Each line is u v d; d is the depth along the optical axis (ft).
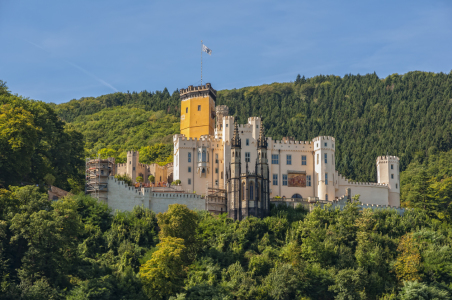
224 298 361.30
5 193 388.98
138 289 372.79
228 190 479.00
